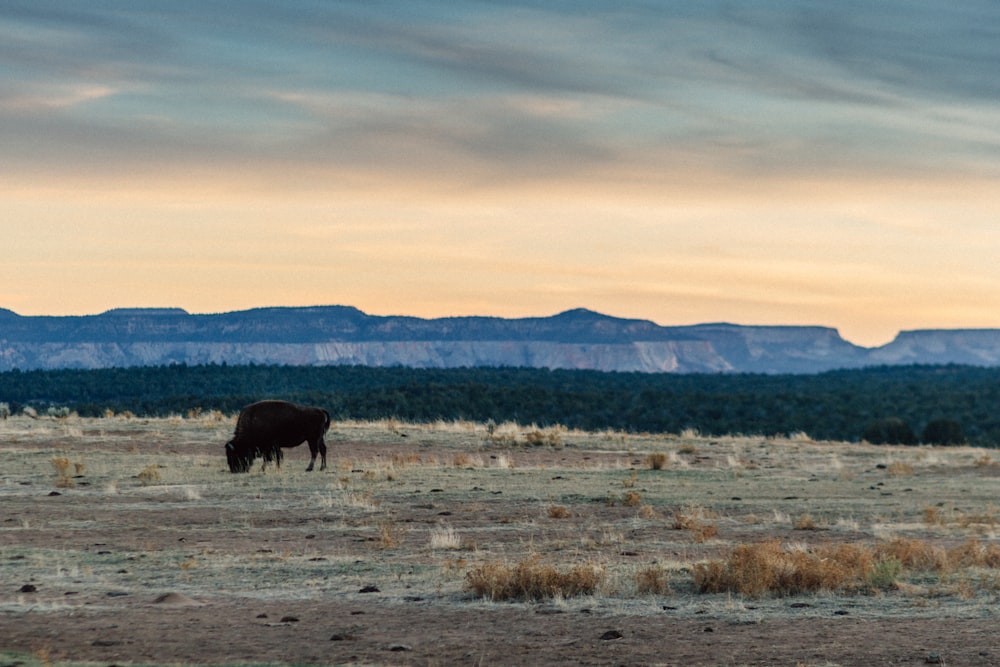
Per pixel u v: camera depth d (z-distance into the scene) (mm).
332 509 39812
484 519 37844
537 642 19578
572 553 30531
